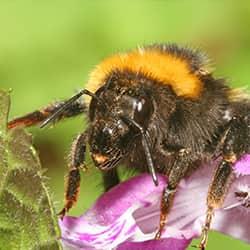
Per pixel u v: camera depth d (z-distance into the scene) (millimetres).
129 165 113
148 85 111
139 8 168
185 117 112
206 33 167
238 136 111
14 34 168
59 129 152
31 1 172
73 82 165
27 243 100
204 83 113
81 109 114
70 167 110
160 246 109
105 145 108
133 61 112
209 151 112
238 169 110
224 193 109
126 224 110
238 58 163
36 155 101
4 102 101
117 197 110
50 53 167
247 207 112
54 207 102
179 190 112
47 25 170
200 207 112
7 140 101
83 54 167
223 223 112
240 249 146
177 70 112
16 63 166
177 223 111
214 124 113
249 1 167
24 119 114
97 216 110
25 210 101
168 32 168
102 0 170
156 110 111
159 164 112
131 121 109
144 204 110
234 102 114
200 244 109
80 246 108
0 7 177
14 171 101
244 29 166
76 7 171
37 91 164
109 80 111
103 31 168
